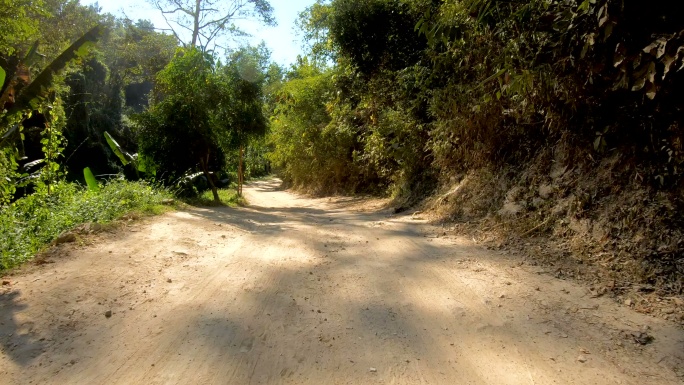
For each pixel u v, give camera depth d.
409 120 12.25
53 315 3.78
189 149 14.70
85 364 3.07
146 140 14.56
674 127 4.64
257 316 3.90
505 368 3.00
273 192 29.33
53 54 15.61
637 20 4.10
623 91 5.20
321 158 22.39
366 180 19.48
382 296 4.40
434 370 3.00
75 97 23.77
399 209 11.35
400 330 3.62
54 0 18.42
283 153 28.70
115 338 3.45
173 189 14.41
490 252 5.88
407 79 11.72
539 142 7.48
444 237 7.07
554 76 5.50
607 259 4.84
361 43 12.73
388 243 6.78
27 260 5.20
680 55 3.79
